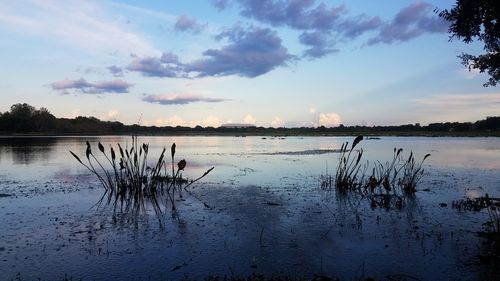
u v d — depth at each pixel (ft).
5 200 46.70
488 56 29.30
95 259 26.96
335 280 23.13
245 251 28.55
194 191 53.06
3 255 27.66
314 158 106.63
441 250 28.35
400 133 406.21
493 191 52.85
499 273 24.12
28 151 134.31
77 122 417.49
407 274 24.17
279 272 24.73
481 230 33.14
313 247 29.40
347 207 43.01
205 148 159.84
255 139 295.69
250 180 63.46
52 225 35.45
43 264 26.03
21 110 366.63
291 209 41.88
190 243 30.40
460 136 359.66
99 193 51.72
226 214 39.65
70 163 91.91
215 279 23.45
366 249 28.84
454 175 69.56
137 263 26.25
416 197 48.88
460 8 25.43
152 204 44.75
